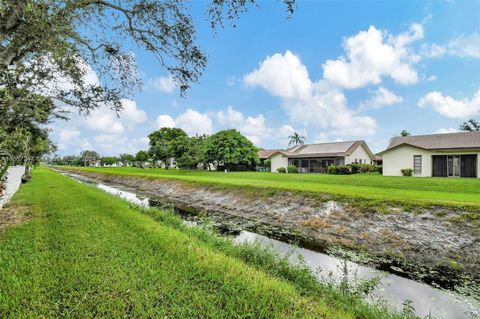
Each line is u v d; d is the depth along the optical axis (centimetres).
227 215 1175
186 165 4997
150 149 6375
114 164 11750
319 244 746
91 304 296
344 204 929
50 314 277
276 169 3719
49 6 375
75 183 1970
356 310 336
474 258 566
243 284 349
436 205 748
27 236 548
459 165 1842
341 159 3080
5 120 496
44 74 489
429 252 621
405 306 382
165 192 1997
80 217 737
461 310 405
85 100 517
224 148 4066
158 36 486
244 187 1437
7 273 364
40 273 368
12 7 341
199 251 472
